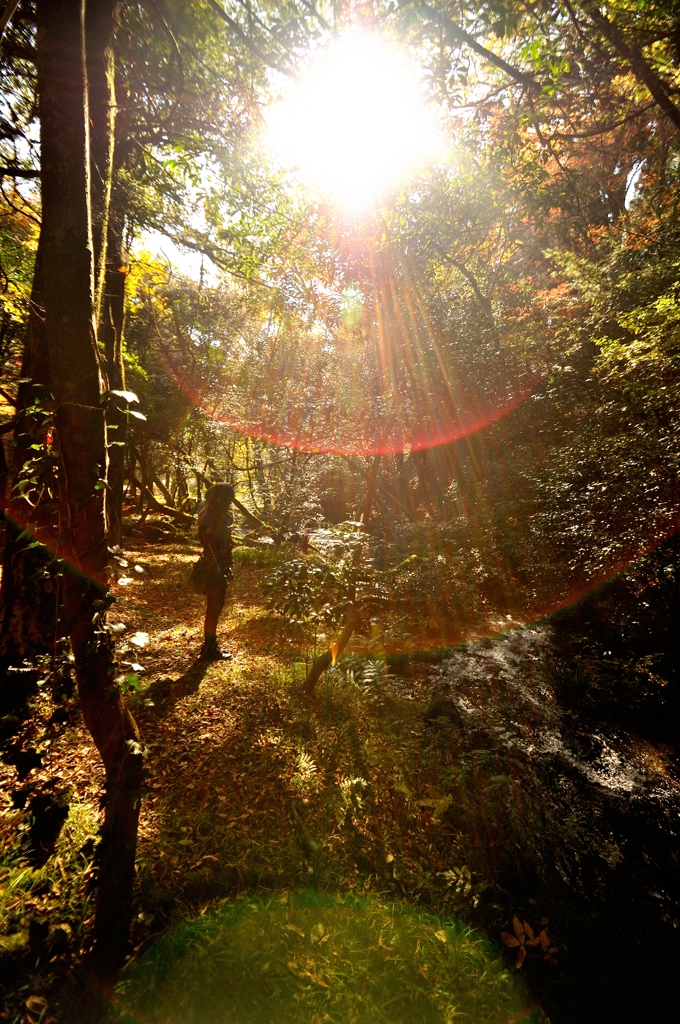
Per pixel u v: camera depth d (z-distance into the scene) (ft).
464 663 19.56
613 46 20.65
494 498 34.53
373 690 16.01
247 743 12.29
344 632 15.57
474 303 45.85
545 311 43.98
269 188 23.71
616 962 8.38
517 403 36.63
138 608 22.06
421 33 14.53
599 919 9.12
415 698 16.22
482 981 7.60
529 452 34.71
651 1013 7.66
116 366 18.65
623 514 19.76
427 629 22.03
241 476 70.64
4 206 18.67
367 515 43.39
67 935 7.06
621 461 20.15
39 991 6.36
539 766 13.41
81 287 6.24
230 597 26.63
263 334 48.39
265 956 7.34
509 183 26.76
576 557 22.13
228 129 20.56
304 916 8.13
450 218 33.88
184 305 47.09
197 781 10.73
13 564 12.21
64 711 8.77
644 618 19.80
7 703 11.64
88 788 9.91
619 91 25.35
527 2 14.01
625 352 22.04
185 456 56.90
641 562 18.67
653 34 20.62
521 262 48.19
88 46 7.79
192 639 19.15
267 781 11.03
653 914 9.39
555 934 8.66
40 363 12.07
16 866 8.04
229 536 17.03
